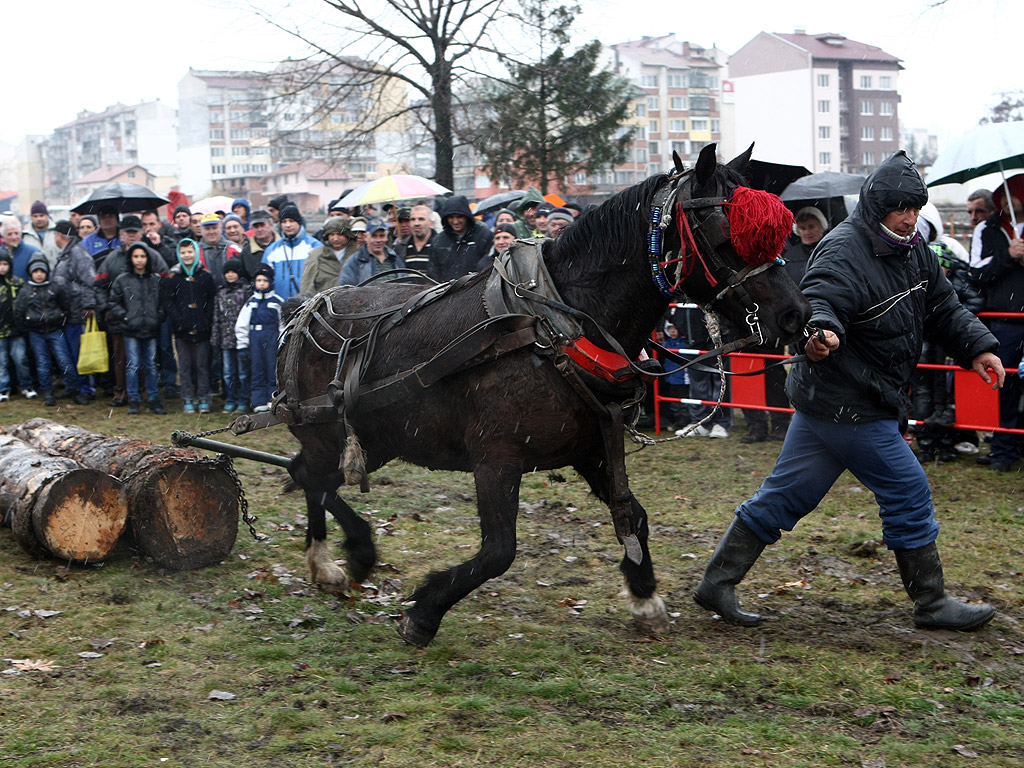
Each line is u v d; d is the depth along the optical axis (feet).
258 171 266.57
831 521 22.52
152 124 316.60
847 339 15.15
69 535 18.81
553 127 69.67
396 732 12.41
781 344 13.03
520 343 13.89
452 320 14.96
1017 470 26.61
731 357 30.99
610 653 15.07
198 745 12.20
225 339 36.91
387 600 17.83
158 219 41.70
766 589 18.07
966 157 27.61
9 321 39.04
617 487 14.16
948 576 18.53
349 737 12.34
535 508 24.03
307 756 11.91
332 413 16.74
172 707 13.23
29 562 19.54
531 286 14.10
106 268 37.78
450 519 23.36
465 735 12.37
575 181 76.59
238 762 11.79
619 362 13.80
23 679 14.07
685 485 26.16
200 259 38.65
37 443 22.18
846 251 14.94
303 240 36.68
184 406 37.83
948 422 27.14
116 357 38.60
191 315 36.73
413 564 20.04
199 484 19.31
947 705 13.12
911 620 16.35
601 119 68.90
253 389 36.35
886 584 18.25
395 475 27.53
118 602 17.56
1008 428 26.05
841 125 208.85
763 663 14.60
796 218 28.53
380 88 73.46
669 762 11.68
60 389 42.39
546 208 34.94
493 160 69.67
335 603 17.62
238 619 16.72
